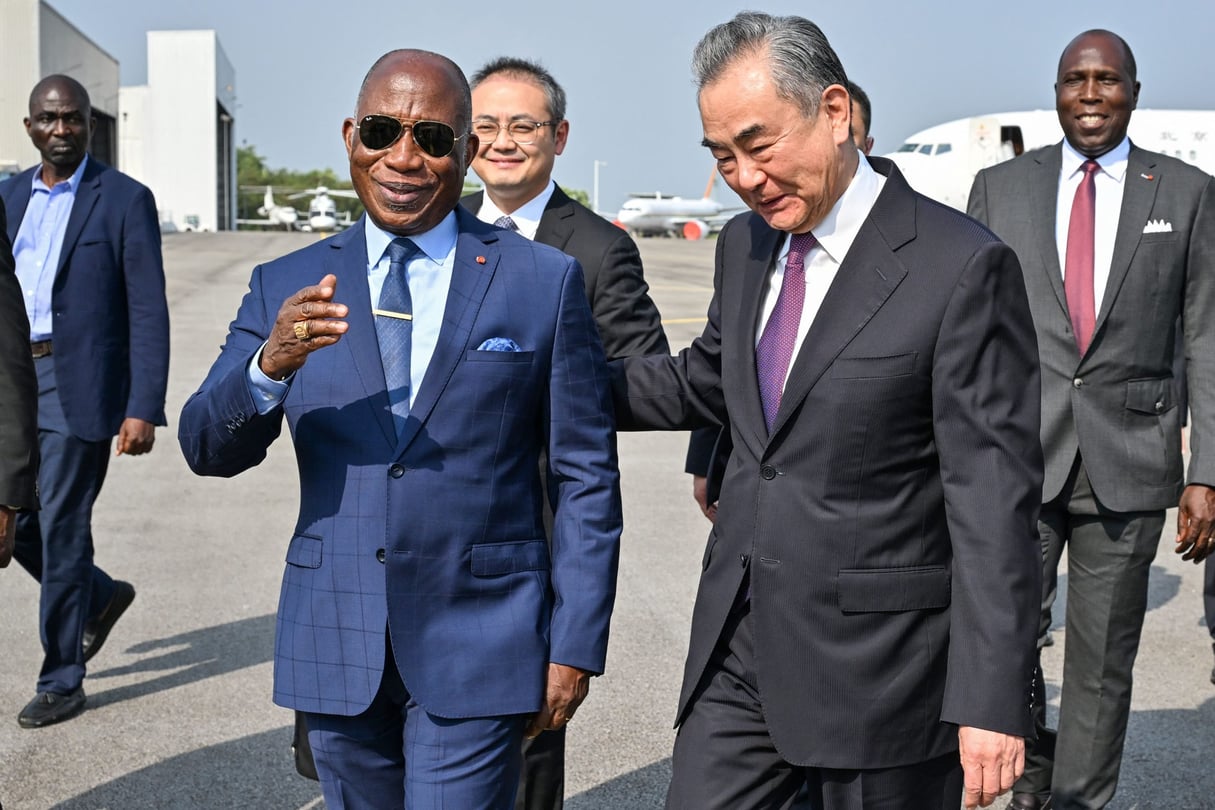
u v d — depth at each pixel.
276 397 2.42
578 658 2.50
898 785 2.45
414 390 2.49
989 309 2.34
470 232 2.60
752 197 2.41
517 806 3.29
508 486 2.53
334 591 2.46
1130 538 3.71
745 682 2.52
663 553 6.89
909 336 2.35
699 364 2.81
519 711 2.47
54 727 4.51
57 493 4.59
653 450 9.95
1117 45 3.79
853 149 2.45
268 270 2.61
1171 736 4.58
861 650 2.40
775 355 2.52
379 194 2.46
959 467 2.34
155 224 4.83
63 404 4.58
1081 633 3.76
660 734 4.52
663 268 33.66
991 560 2.30
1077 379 3.74
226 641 5.44
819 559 2.41
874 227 2.43
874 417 2.37
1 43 51.91
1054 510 3.80
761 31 2.33
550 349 2.57
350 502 2.47
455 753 2.46
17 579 6.29
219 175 90.94
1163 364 3.81
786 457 2.44
